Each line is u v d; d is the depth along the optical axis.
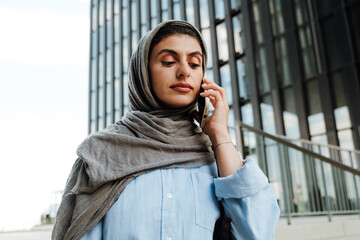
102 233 0.63
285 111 6.86
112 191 0.63
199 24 9.35
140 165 0.65
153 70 0.70
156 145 0.68
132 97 0.81
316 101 6.39
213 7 9.09
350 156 5.10
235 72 8.06
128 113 0.78
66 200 0.68
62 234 0.65
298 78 6.74
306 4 6.88
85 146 0.70
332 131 5.97
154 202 0.61
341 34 6.21
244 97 7.76
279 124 6.86
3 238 3.04
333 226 2.63
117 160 0.67
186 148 0.70
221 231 0.67
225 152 0.69
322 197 3.03
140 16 12.46
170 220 0.60
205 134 0.77
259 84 7.49
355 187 3.45
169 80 0.69
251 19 7.97
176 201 0.62
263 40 7.60
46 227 4.82
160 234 0.59
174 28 0.71
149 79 0.72
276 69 7.19
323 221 2.87
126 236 0.58
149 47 0.72
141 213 0.60
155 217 0.60
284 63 7.09
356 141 5.61
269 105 7.16
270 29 7.48
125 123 0.76
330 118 6.06
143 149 0.68
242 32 8.14
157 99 0.75
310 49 6.67
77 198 0.65
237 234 0.65
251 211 0.64
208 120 0.74
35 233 3.51
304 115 6.48
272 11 7.54
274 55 7.30
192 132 0.76
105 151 0.69
